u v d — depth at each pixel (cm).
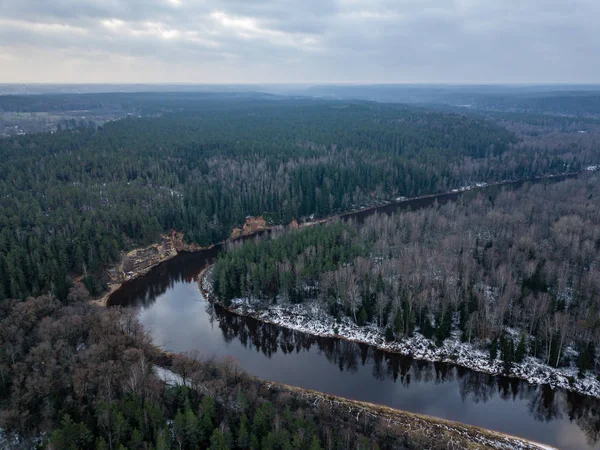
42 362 8481
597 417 8912
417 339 11144
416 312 11631
